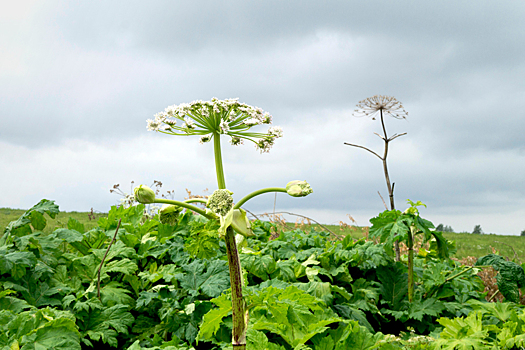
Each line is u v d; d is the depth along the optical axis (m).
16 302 3.04
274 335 3.21
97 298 3.38
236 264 2.13
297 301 3.14
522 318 3.34
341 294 3.86
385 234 4.14
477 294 4.80
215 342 3.04
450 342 3.09
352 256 4.50
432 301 4.16
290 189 2.01
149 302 3.54
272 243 4.86
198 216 4.84
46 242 3.82
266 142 2.33
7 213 9.54
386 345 2.91
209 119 2.14
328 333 3.12
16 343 2.35
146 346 3.25
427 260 5.46
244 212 2.12
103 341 3.04
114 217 4.97
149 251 4.34
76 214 10.76
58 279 3.64
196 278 3.79
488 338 3.46
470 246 11.72
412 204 4.20
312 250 4.80
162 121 2.19
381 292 4.32
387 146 4.73
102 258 3.95
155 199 2.06
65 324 2.55
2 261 3.21
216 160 2.18
